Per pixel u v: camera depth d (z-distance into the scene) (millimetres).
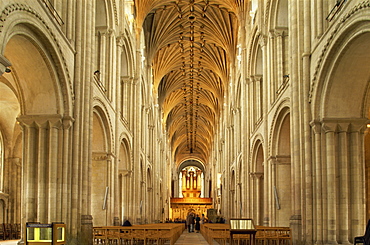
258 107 29141
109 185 22891
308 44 16578
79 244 16094
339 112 15273
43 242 11023
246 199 30891
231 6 35719
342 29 13133
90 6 18188
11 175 29188
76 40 17391
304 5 16859
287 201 22719
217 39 43031
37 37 13711
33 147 15938
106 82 23641
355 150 15203
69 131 16438
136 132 32031
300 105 16625
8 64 10883
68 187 16266
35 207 15766
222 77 48969
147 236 16047
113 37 24250
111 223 22922
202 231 34594
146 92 39594
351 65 14188
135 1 32844
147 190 42500
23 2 12117
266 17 24641
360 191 15133
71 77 16750
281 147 23000
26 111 15938
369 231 10859
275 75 23781
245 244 18812
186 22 42219
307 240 15602
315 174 15758
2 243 20484
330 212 15016
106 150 23031
